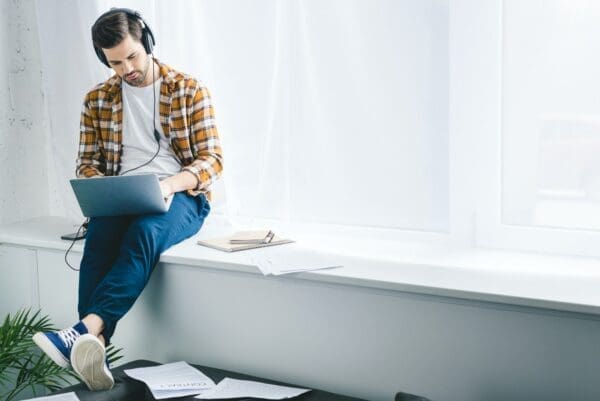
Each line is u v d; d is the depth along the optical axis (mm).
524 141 2088
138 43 2324
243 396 1799
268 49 2424
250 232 2393
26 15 2906
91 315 2047
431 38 2176
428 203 2268
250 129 2512
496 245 2170
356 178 2367
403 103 2248
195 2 2512
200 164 2365
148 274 2162
